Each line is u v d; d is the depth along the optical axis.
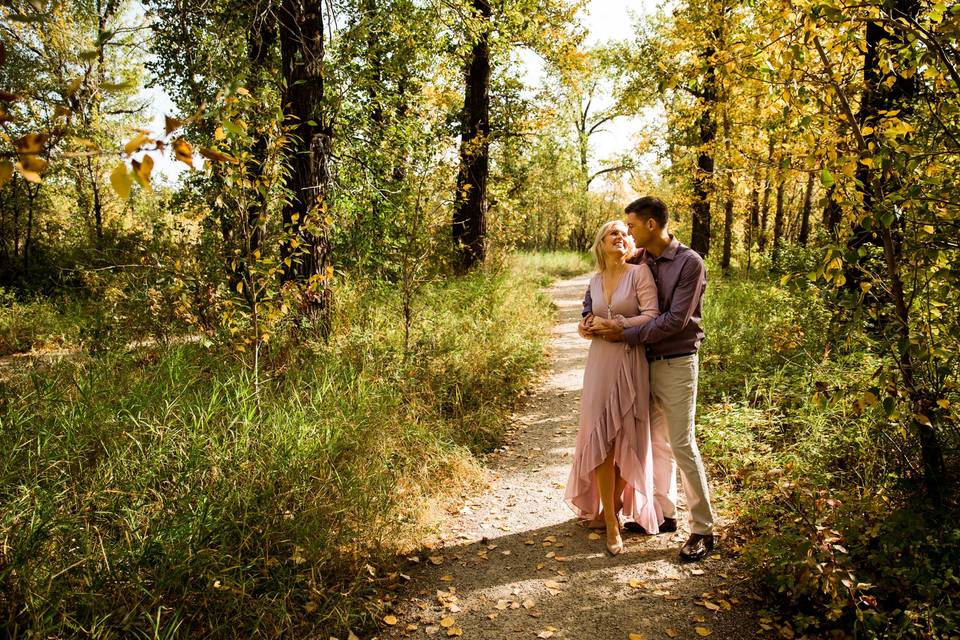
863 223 2.80
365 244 9.20
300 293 4.95
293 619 2.86
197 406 3.97
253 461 3.51
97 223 17.06
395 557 3.49
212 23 5.91
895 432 3.46
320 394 4.50
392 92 9.56
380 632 2.89
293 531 3.23
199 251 5.22
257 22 6.25
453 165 6.53
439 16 9.11
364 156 9.00
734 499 3.78
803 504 3.05
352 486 3.68
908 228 2.91
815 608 2.72
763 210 21.78
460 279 11.47
